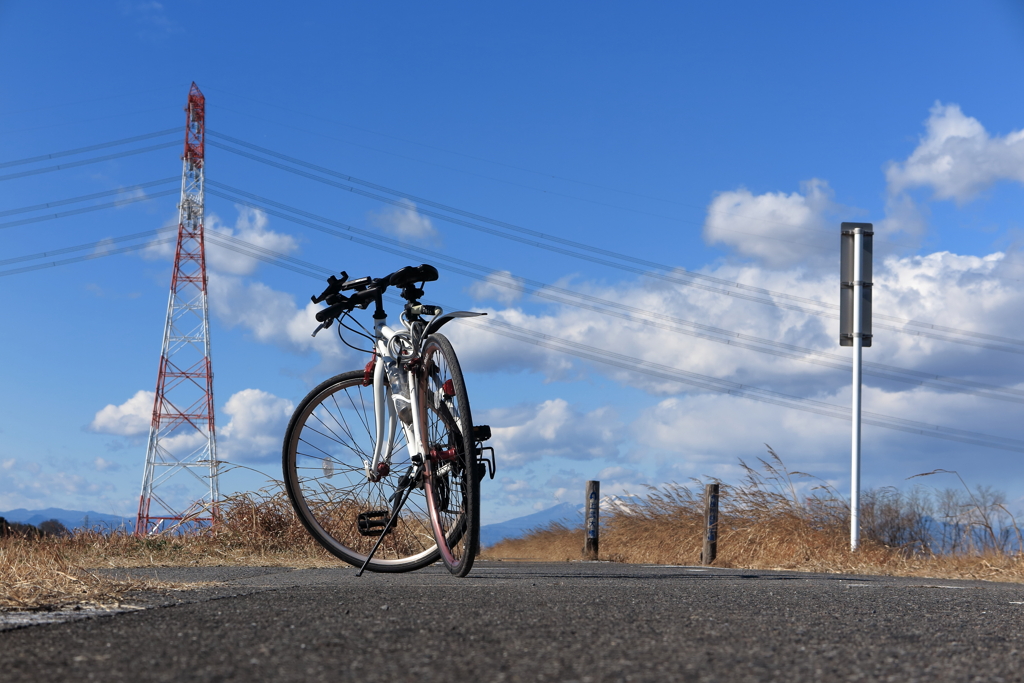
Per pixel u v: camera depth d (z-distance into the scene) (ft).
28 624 6.24
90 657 4.82
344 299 13.75
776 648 5.38
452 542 12.55
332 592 8.99
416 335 12.92
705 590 10.23
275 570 15.78
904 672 4.67
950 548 27.02
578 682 4.21
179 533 21.33
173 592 9.12
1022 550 24.62
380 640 5.45
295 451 14.65
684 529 36.65
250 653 4.94
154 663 4.63
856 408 31.94
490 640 5.49
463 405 11.32
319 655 4.89
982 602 9.62
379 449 13.78
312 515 14.56
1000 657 5.31
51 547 17.93
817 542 30.55
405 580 11.89
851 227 33.81
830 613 7.55
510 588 9.89
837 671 4.65
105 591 8.81
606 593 9.18
